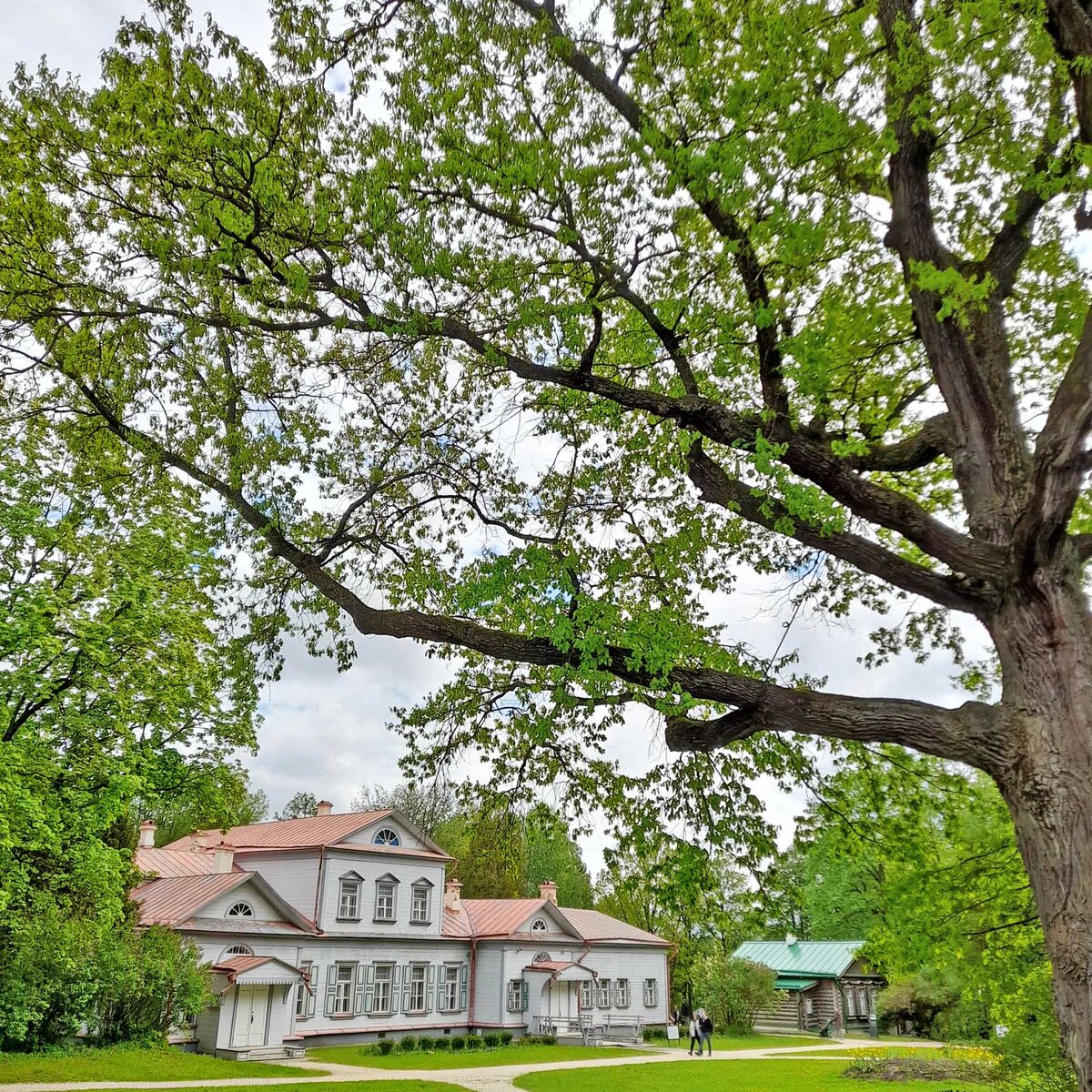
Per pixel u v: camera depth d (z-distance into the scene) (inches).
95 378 426.3
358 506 440.5
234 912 1236.5
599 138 338.3
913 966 384.8
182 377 441.1
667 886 366.3
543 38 336.8
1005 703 253.9
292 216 354.0
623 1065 1131.9
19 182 380.2
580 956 1678.2
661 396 330.6
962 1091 781.9
